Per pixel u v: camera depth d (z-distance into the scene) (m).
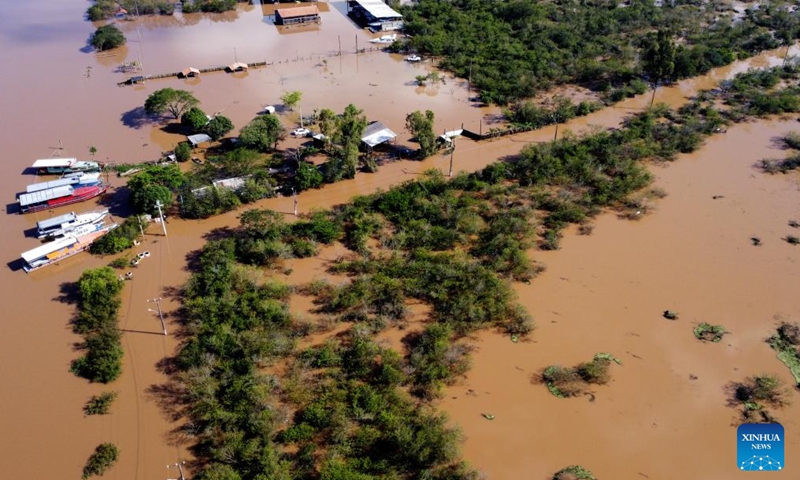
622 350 59.62
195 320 61.53
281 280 68.31
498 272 69.12
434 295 64.38
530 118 105.50
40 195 80.12
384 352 57.72
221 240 73.19
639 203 81.06
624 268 70.38
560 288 67.38
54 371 57.50
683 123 104.31
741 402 54.50
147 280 68.75
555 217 78.38
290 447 49.97
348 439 50.19
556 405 54.22
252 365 55.81
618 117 108.88
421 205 79.00
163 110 101.81
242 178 84.06
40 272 70.31
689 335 61.31
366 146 94.75
